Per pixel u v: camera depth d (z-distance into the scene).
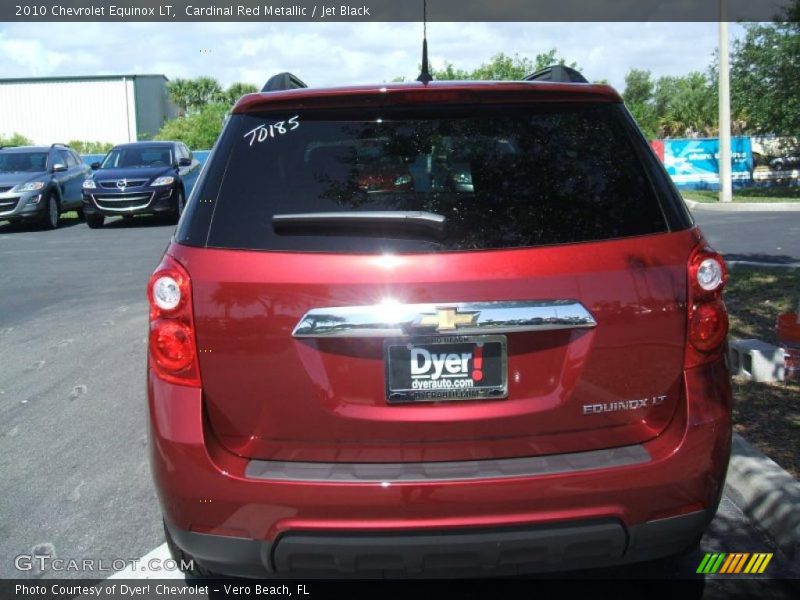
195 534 2.74
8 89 45.06
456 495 2.61
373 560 2.68
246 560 2.72
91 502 4.27
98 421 5.48
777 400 5.25
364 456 2.73
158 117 49.78
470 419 2.70
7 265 12.30
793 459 4.34
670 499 2.72
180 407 2.73
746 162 26.86
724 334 2.86
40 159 18.72
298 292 2.68
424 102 3.03
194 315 2.73
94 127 45.41
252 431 2.74
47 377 6.49
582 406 2.73
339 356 2.70
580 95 3.07
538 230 2.78
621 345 2.73
